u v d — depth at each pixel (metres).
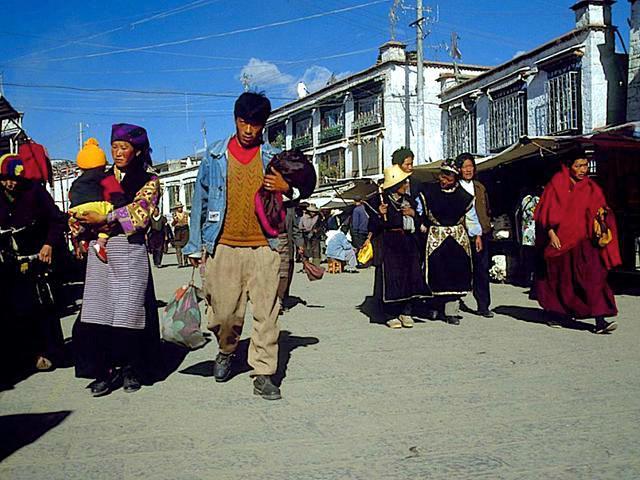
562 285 7.43
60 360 6.34
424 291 7.76
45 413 4.68
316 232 18.53
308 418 4.45
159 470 3.60
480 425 4.23
